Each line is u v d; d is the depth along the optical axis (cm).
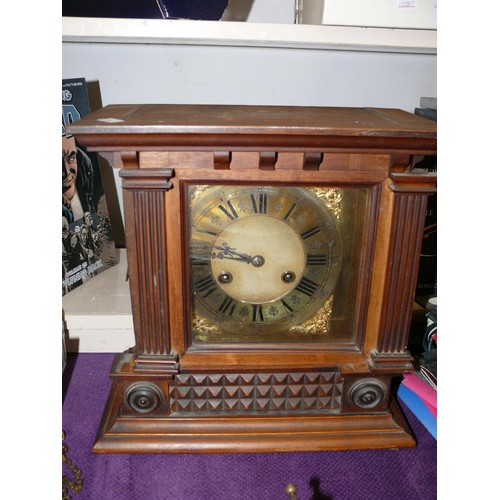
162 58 99
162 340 66
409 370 68
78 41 95
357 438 71
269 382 70
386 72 101
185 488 65
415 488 66
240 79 101
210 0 80
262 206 62
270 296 67
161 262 61
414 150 58
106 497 63
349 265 66
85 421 76
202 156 58
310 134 54
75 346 94
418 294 101
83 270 103
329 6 75
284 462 69
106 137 55
